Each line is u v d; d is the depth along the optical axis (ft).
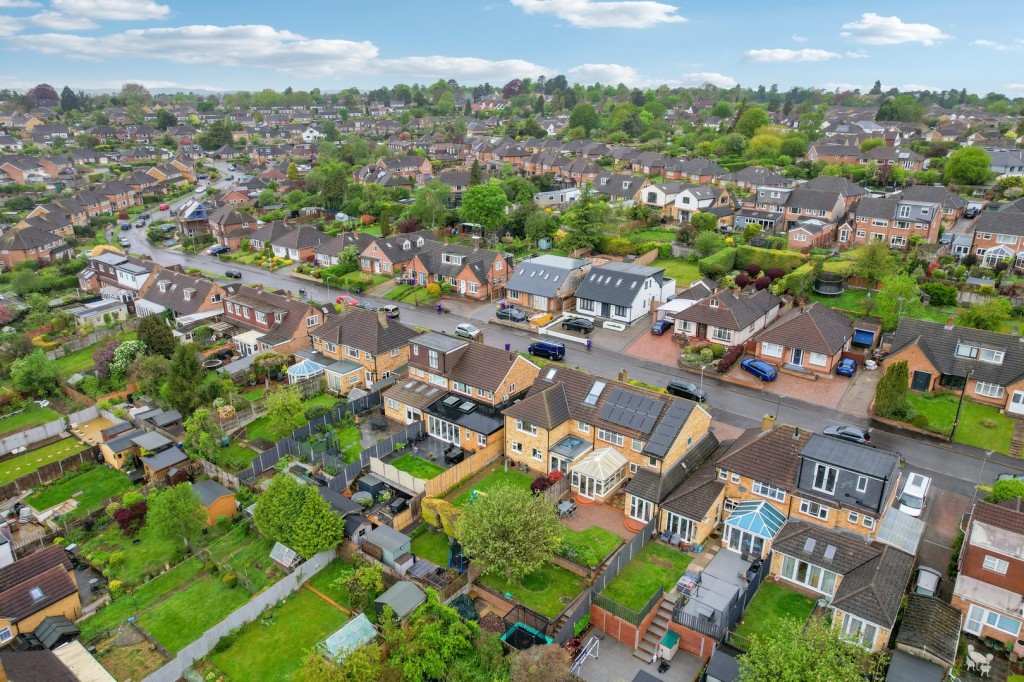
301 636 130.82
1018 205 383.24
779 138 652.07
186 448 194.80
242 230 444.96
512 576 135.33
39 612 135.95
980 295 286.25
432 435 195.31
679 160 591.37
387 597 130.72
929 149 622.54
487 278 317.01
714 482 151.43
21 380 236.63
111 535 167.53
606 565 139.64
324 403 218.79
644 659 122.01
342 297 325.01
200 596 143.84
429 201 435.94
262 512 150.10
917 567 135.03
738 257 346.95
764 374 222.89
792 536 133.59
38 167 642.63
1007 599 117.29
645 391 172.04
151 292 323.16
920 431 191.52
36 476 189.37
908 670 108.27
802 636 106.22
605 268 295.28
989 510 127.34
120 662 127.24
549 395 176.04
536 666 107.65
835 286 303.27
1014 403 199.72
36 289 362.74
